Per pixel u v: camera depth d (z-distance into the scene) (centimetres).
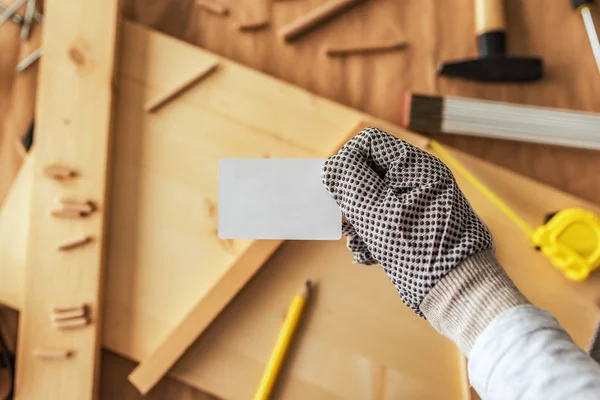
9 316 68
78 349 64
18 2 74
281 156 68
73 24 68
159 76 69
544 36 74
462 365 64
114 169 69
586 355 35
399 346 65
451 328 40
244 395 65
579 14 74
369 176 44
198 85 69
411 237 42
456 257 40
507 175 68
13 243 68
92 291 65
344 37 74
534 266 66
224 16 74
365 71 73
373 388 64
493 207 67
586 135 70
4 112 72
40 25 74
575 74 73
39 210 66
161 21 74
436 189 43
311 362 65
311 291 66
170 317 66
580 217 63
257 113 69
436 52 73
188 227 68
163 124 69
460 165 68
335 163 45
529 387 33
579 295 65
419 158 45
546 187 68
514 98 73
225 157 68
